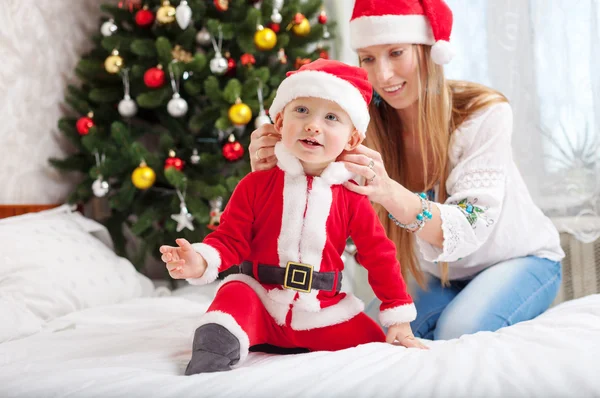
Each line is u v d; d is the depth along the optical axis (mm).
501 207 1462
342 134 1014
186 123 2506
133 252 2719
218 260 997
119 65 2332
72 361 979
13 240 1754
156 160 2258
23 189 2244
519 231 1557
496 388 737
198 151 2467
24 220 1985
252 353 1081
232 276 1086
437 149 1514
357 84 1054
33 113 2309
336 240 1070
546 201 2178
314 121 998
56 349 1136
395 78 1479
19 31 2252
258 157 1093
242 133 2459
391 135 1646
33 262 1708
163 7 2285
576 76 2123
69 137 2393
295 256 1034
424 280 1671
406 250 1586
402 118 1620
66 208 2270
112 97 2406
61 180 2453
